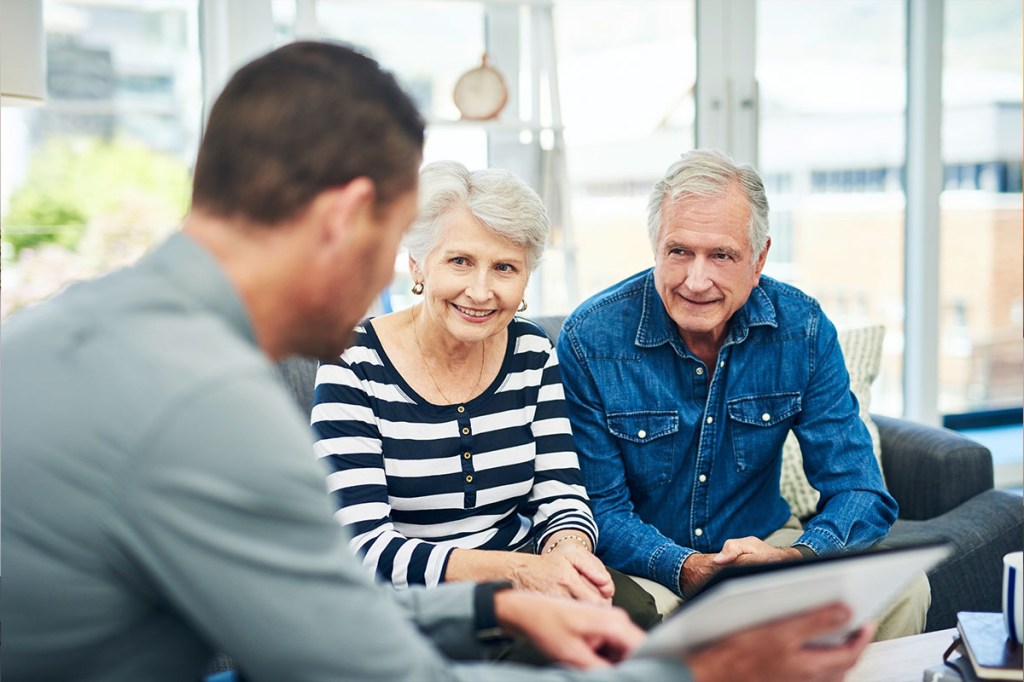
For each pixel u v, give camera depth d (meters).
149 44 2.96
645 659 0.94
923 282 3.60
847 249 3.56
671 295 1.84
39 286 3.04
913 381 3.66
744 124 3.33
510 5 2.95
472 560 1.55
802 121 3.44
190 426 0.76
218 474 0.76
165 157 3.04
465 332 1.67
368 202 0.88
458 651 1.12
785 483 2.39
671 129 3.29
